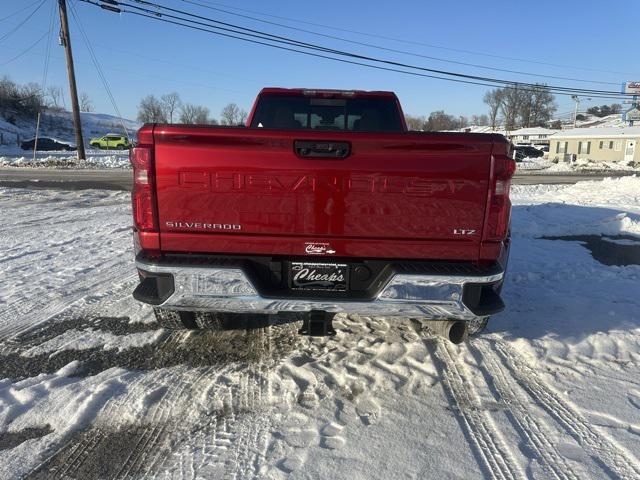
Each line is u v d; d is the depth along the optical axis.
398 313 3.23
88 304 5.00
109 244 7.87
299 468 2.59
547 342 4.11
